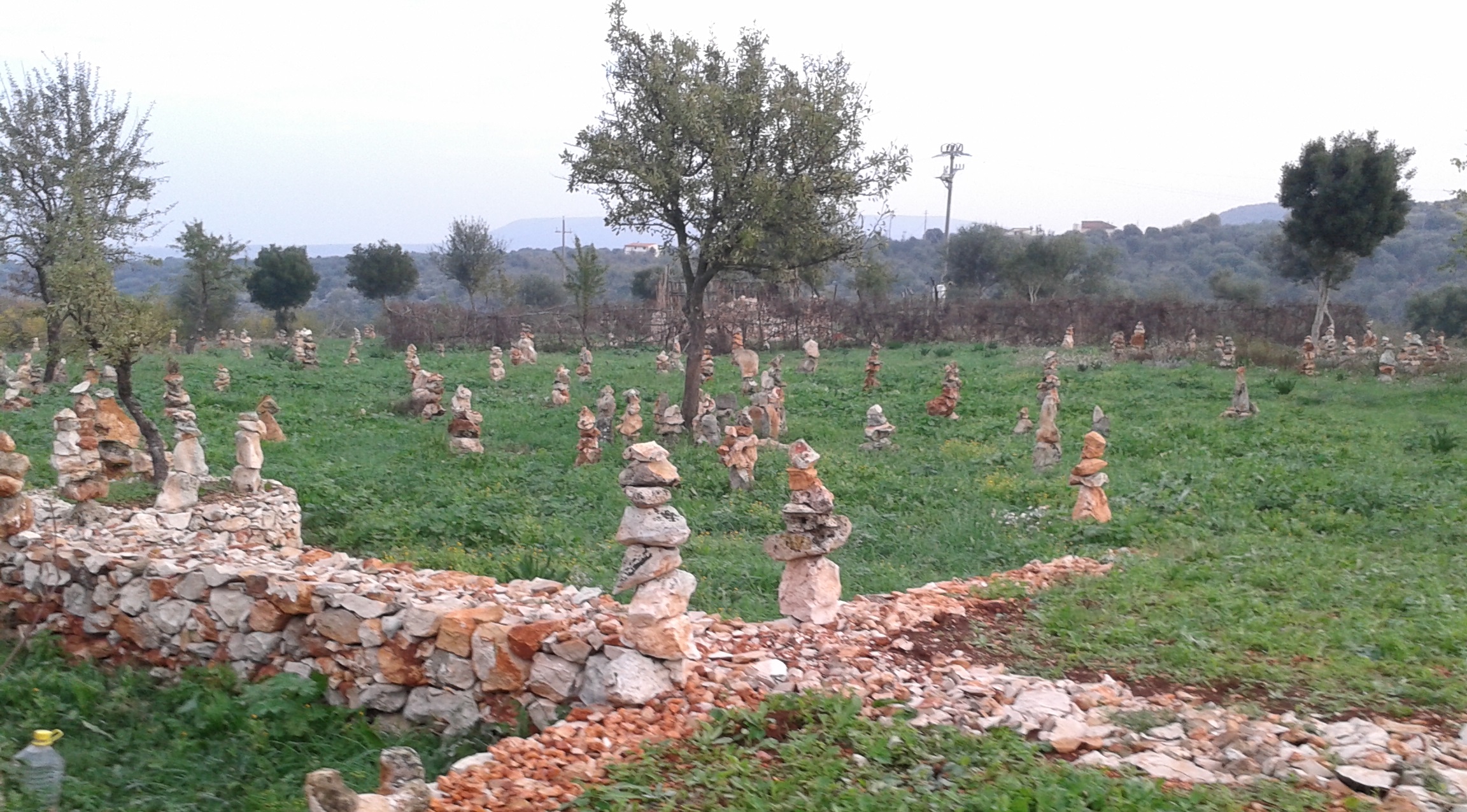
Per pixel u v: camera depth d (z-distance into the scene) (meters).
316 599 7.95
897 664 7.55
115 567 9.16
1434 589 9.41
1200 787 5.48
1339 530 12.60
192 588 8.64
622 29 21.64
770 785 5.59
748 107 21.14
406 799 5.15
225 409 25.30
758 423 22.25
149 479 14.91
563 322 48.34
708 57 22.12
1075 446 20.34
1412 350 33.31
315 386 30.34
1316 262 38.00
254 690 7.64
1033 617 8.76
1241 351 35.47
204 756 7.19
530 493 16.58
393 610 7.66
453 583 8.62
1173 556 11.29
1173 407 25.06
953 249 69.00
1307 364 31.44
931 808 5.27
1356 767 5.64
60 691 8.36
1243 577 10.05
